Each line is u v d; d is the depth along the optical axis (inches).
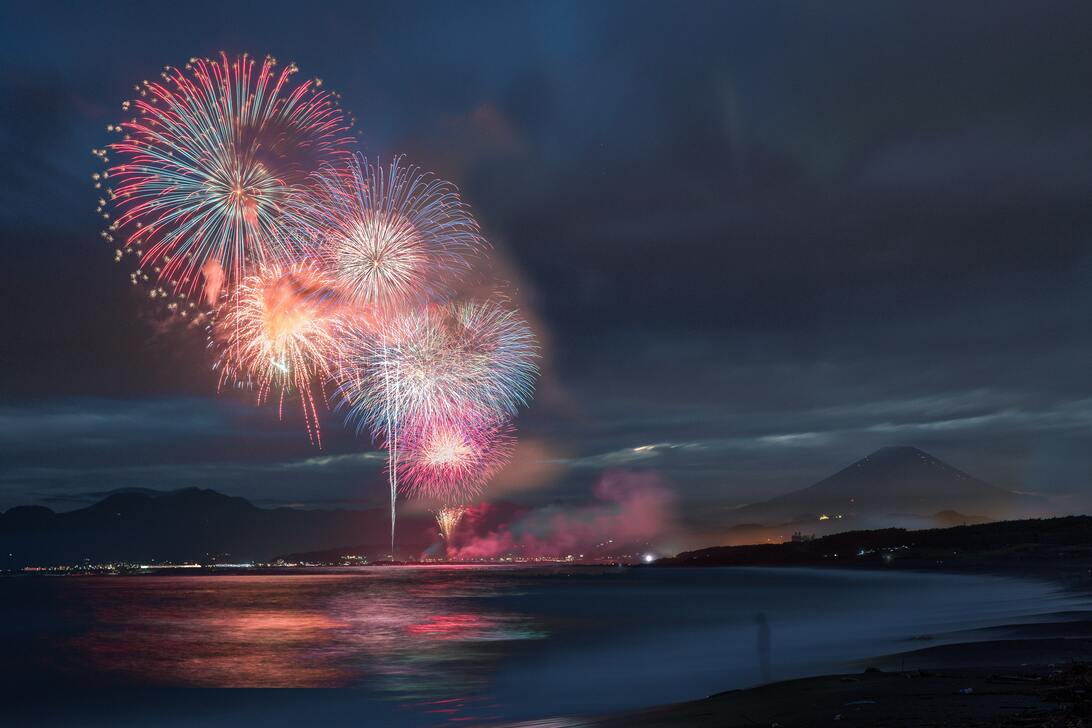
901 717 685.9
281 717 1231.5
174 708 1347.2
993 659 1111.0
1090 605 2297.0
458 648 2156.7
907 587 4183.1
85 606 4761.3
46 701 1453.0
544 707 1170.6
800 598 3732.8
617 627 2640.3
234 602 4936.0
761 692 965.8
